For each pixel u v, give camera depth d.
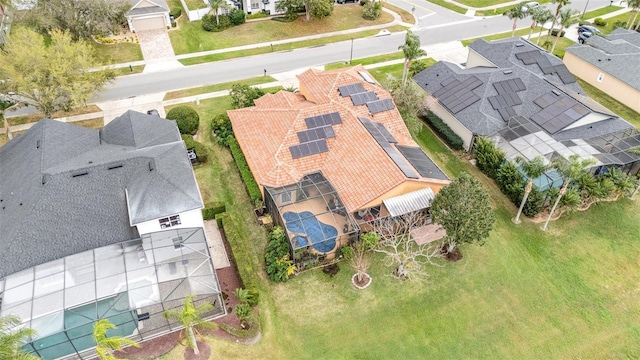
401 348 33.47
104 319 26.81
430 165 44.22
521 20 85.31
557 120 50.25
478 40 66.12
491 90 53.72
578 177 39.91
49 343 29.22
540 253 40.59
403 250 39.91
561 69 60.19
